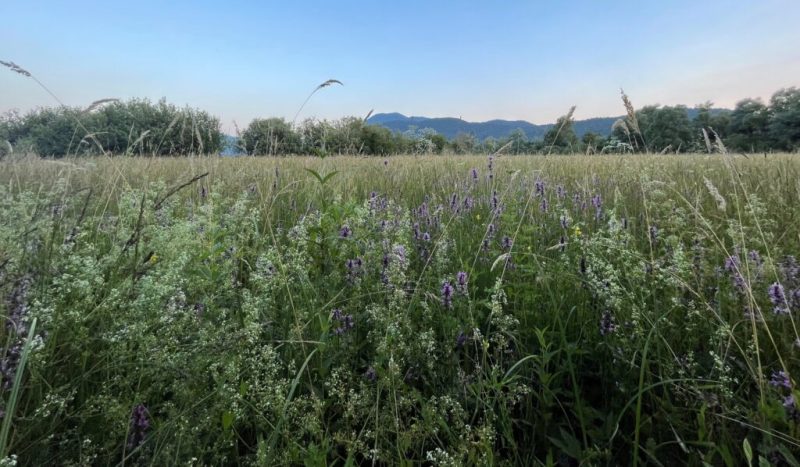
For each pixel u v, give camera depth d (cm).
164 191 332
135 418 145
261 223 403
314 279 284
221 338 171
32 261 177
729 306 222
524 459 173
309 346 213
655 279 239
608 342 210
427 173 728
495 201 461
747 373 185
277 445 168
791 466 141
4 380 132
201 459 148
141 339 162
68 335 162
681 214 352
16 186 396
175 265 208
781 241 312
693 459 157
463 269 288
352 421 177
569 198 533
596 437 176
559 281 262
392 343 198
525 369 207
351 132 1014
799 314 202
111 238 269
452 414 174
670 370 188
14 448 131
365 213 317
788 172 548
